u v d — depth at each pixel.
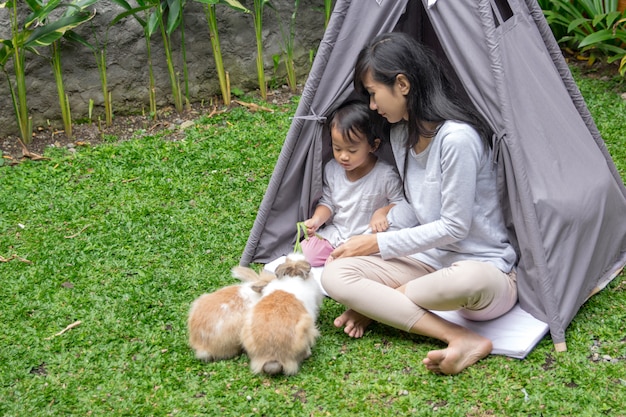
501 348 2.97
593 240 3.15
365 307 3.03
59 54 4.97
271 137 5.09
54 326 3.30
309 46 5.95
